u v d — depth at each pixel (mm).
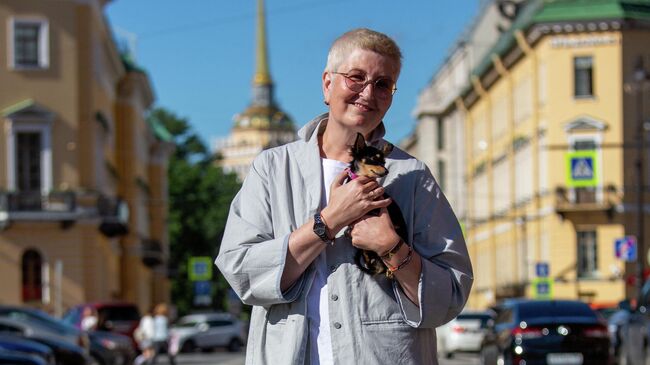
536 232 60938
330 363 4266
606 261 58312
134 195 67938
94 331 30328
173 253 96125
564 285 58656
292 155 4551
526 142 62781
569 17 58375
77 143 51250
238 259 4352
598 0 58688
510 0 77562
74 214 50375
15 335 23766
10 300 50219
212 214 97000
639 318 21453
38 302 50656
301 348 4273
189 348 52688
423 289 4242
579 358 21062
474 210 79000
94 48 52500
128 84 67875
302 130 4609
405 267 4227
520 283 64125
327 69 4523
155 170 83750
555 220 58969
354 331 4246
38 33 51156
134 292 67188
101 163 54125
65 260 51000
